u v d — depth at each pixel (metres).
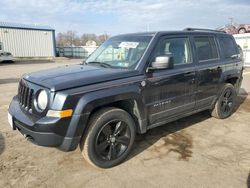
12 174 3.20
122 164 3.48
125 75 3.40
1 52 26.05
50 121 2.86
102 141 3.30
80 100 2.96
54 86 2.93
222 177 3.17
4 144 4.06
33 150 3.86
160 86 3.76
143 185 3.01
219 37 5.11
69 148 3.00
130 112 3.61
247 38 16.70
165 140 4.28
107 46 4.41
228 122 5.21
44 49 36.00
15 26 32.78
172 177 3.17
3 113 5.78
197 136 4.46
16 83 10.73
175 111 4.12
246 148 4.00
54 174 3.22
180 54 4.18
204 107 4.81
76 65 4.19
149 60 3.66
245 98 7.52
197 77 4.34
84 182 3.06
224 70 5.01
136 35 4.20
